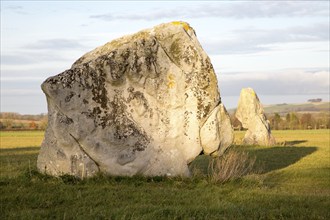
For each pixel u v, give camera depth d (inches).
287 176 646.5
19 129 3457.2
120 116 531.8
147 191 467.8
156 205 406.3
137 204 407.2
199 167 724.7
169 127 550.9
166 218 362.9
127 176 527.8
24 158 888.9
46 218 355.9
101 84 526.0
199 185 504.1
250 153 1013.2
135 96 539.8
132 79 538.6
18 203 404.2
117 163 525.7
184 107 557.6
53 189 458.6
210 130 561.3
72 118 513.7
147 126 543.5
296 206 421.4
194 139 557.9
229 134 583.2
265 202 432.8
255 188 507.8
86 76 520.4
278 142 1440.7
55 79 509.4
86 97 518.9
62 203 410.0
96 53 573.0
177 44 560.7
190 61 560.4
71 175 510.9
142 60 540.7
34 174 515.5
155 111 547.5
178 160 548.4
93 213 369.1
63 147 515.5
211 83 565.0
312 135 2425.0
